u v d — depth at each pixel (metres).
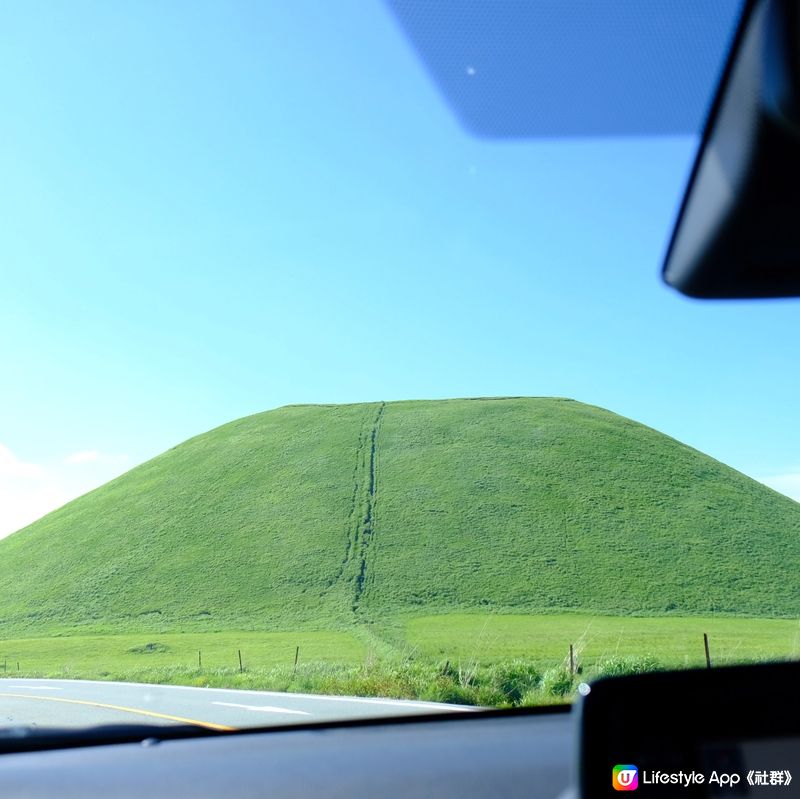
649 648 39.72
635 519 86.38
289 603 69.88
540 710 6.20
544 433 110.50
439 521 85.81
